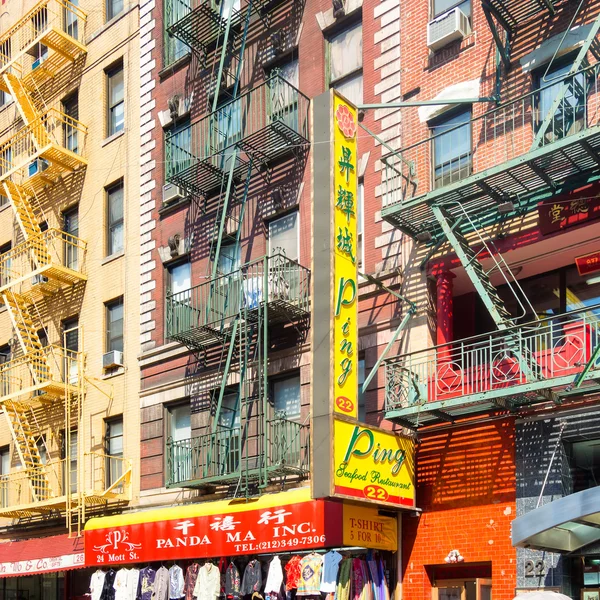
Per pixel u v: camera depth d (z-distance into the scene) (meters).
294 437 18.97
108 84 27.95
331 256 16.05
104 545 21.11
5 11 33.62
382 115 19.34
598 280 16.44
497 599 15.30
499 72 17.27
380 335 18.22
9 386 28.91
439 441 16.91
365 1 20.39
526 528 13.06
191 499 21.36
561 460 15.09
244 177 22.27
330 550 17.73
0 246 31.11
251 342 20.94
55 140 28.97
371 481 15.66
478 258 16.88
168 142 22.84
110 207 26.91
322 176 16.58
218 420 20.94
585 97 15.10
